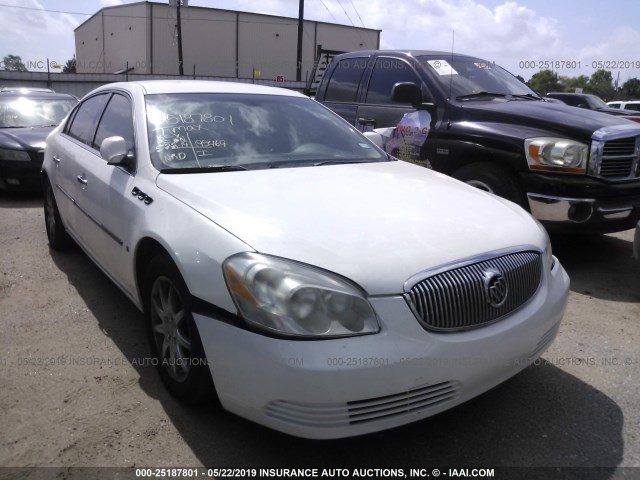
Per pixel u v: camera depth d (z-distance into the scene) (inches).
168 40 1920.5
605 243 233.0
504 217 113.7
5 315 152.9
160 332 116.2
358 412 84.0
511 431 106.7
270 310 84.5
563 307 112.6
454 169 214.1
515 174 194.2
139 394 115.4
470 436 105.2
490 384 97.6
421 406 88.9
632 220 191.6
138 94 145.3
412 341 86.5
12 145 303.4
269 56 2095.2
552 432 106.6
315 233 94.0
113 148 131.4
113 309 158.2
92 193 146.9
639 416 112.0
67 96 391.2
